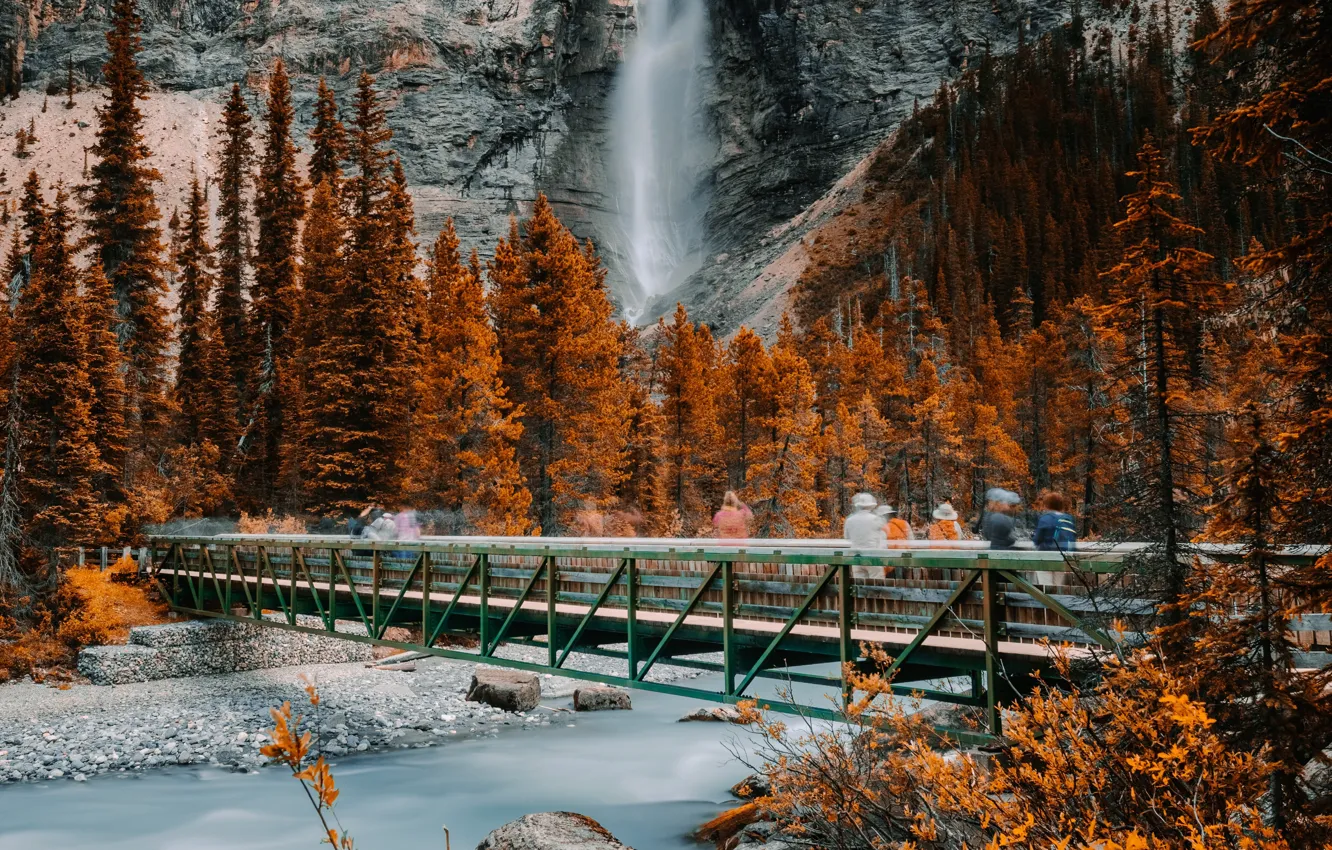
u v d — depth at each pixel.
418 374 42.38
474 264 51.31
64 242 33.97
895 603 10.73
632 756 20.69
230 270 57.09
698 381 52.59
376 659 33.44
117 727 23.09
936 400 61.09
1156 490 7.61
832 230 181.25
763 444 51.84
